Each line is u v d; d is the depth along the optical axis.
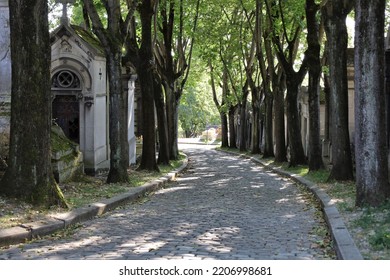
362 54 11.59
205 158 41.72
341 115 17.89
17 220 10.26
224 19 38.00
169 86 32.47
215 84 63.78
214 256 8.41
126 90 25.11
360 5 11.55
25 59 11.45
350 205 12.37
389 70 17.64
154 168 23.34
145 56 22.64
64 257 8.30
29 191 11.51
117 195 15.16
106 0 17.50
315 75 22.44
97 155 20.86
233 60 46.88
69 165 17.22
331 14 17.80
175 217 12.66
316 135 22.61
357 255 7.62
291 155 26.73
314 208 14.12
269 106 36.81
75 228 10.92
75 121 20.56
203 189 19.30
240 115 49.28
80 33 20.83
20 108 11.55
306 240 9.87
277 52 25.83
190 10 31.97
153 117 23.23
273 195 17.36
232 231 10.80
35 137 11.61
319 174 20.94
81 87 20.12
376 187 11.63
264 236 10.27
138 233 10.52
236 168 31.06
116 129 17.84
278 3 25.69
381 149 11.65
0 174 15.10
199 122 80.62
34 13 11.41
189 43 41.78
